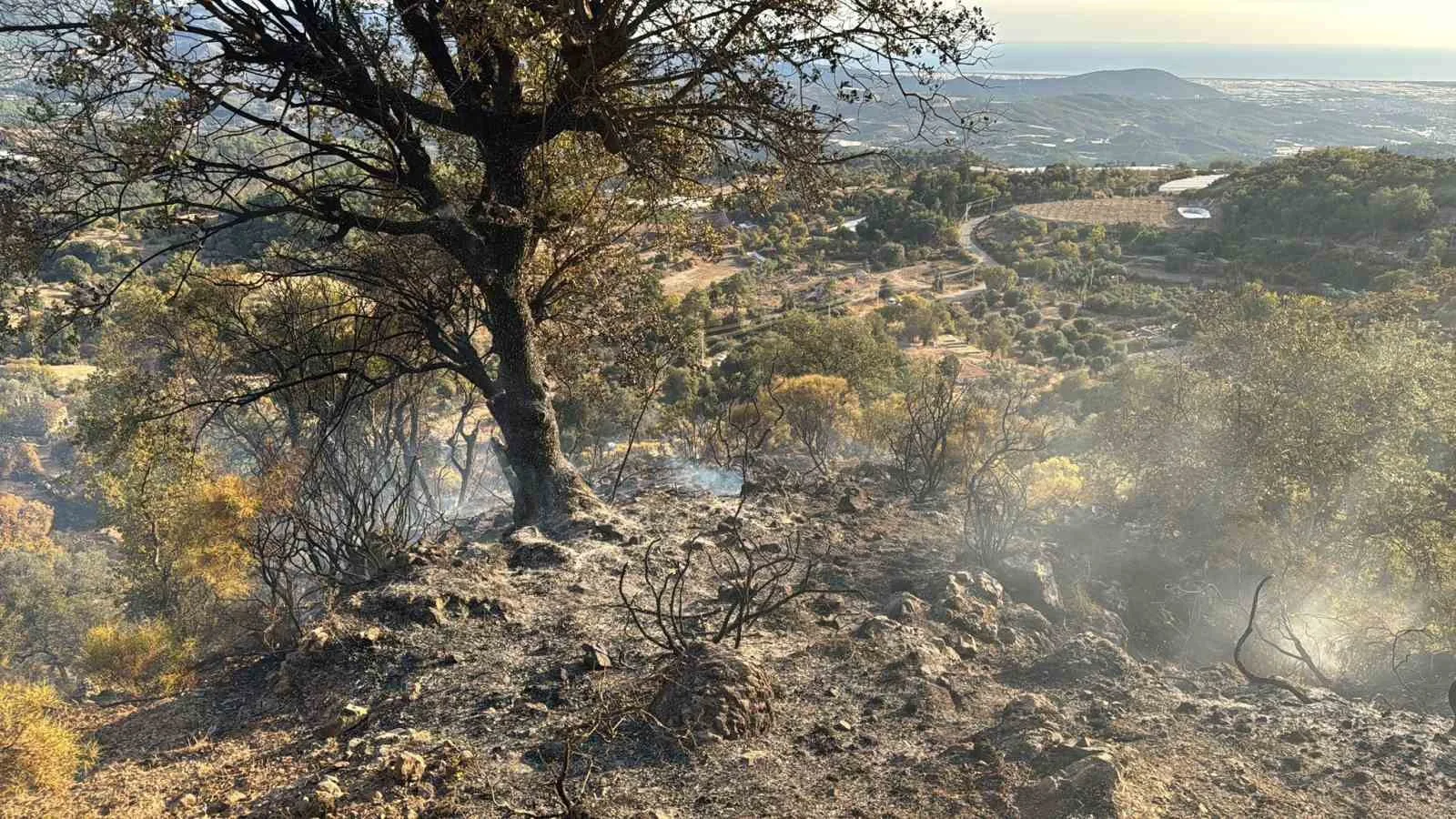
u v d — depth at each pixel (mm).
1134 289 127125
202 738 4734
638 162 8406
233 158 7652
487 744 4055
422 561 6645
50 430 69375
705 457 12750
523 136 8383
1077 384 54000
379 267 9242
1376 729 4355
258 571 9305
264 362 11555
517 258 8750
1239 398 11227
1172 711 4480
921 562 7496
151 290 12773
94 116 6625
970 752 3752
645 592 6328
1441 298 33312
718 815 3250
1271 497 10492
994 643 5973
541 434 8812
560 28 7043
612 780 3584
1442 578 8594
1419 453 11297
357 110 7660
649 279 11289
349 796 3572
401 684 4965
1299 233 142500
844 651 5156
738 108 7875
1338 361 11484
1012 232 168750
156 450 10664
